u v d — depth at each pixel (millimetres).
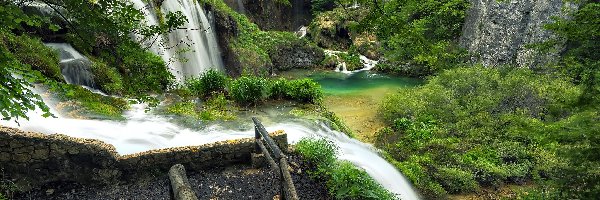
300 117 13336
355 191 7922
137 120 11414
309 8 35938
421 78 26062
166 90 14414
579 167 7852
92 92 12250
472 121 15219
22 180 7453
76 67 12734
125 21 4715
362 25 7730
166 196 7691
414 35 7883
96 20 4473
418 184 11773
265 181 8227
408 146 14289
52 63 11883
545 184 10195
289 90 15055
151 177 8195
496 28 23156
